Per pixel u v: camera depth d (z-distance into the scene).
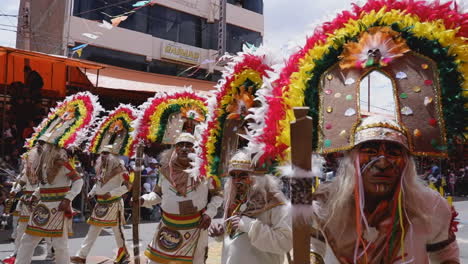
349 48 1.64
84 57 14.63
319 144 1.64
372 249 1.56
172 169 3.88
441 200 1.67
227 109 2.98
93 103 5.17
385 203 1.57
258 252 2.63
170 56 16.64
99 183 5.80
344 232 1.61
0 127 11.06
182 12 17.45
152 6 16.53
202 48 17.94
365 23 1.64
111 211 5.70
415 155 1.54
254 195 2.65
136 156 4.33
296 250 1.46
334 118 1.62
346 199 1.59
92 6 14.78
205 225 3.69
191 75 17.33
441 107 1.53
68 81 12.18
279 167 1.71
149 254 3.89
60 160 4.81
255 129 1.90
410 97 1.56
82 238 7.50
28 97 11.48
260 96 1.88
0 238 7.45
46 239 6.00
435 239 1.66
